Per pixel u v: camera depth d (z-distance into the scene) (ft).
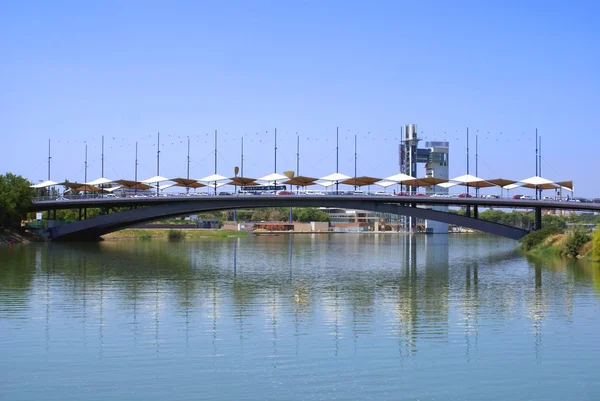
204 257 296.71
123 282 184.75
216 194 392.68
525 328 118.62
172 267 236.63
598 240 258.78
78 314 130.31
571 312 135.54
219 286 177.47
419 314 132.77
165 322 122.52
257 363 94.43
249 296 157.48
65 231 410.11
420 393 82.17
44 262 250.37
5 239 374.22
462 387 84.58
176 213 397.39
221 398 80.12
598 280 193.98
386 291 169.48
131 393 81.82
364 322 123.65
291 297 156.35
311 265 255.29
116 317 127.24
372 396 81.00
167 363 94.27
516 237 374.84
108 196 411.75
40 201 400.67
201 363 94.32
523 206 379.76
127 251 330.54
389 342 107.04
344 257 308.60
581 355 99.66
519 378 88.38
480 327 119.44
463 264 260.62
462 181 396.78
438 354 99.71
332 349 102.32
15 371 90.43
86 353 99.40
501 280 195.93
